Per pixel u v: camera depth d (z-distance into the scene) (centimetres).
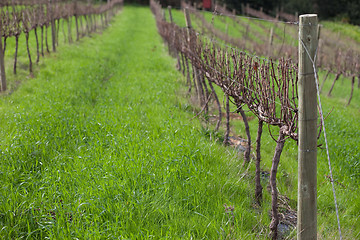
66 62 1535
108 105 983
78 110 920
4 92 1064
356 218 564
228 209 478
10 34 1194
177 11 5144
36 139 682
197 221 468
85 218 443
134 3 7106
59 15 1973
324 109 1185
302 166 384
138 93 1127
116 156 621
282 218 538
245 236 448
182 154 618
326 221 551
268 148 830
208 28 3175
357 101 1789
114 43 2416
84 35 2647
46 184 529
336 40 3819
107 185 507
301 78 368
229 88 639
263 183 645
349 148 830
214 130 829
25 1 2533
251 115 1060
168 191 515
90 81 1252
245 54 594
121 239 409
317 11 5906
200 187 534
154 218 466
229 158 690
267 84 499
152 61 1784
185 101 1080
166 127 776
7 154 613
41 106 894
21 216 458
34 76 1282
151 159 603
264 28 4050
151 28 3534
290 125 444
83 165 581
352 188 672
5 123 779
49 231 424
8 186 529
